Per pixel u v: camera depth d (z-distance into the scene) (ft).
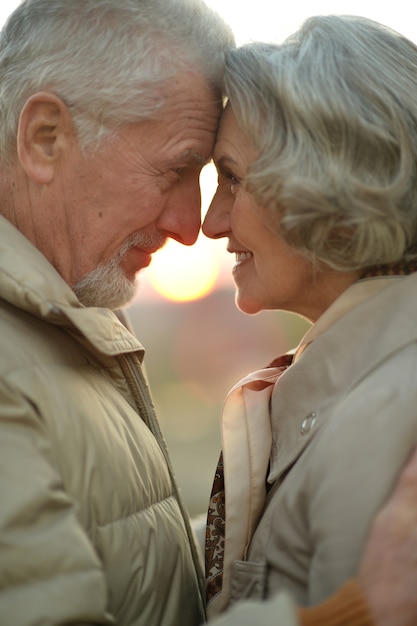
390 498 3.62
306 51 4.58
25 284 4.35
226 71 4.88
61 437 4.03
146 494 4.62
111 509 4.24
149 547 4.45
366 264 4.51
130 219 5.18
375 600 3.32
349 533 3.65
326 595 3.63
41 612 3.32
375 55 4.48
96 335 4.56
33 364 4.20
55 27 4.96
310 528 3.85
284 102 4.46
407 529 3.40
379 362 4.21
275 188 4.48
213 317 52.03
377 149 4.33
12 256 4.47
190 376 48.80
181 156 5.13
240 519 4.67
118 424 4.58
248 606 3.32
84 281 5.22
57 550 3.49
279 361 5.53
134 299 5.53
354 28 4.60
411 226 4.48
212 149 5.28
